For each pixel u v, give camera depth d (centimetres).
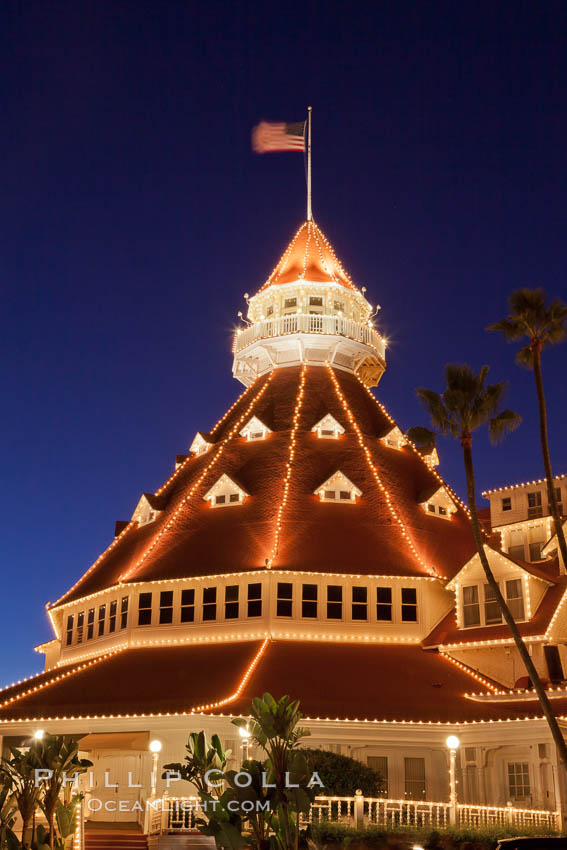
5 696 5147
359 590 4972
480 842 2675
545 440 3553
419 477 5822
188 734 4212
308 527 5147
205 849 3127
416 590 5012
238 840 2373
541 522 5359
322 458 5578
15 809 2725
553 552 5047
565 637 4531
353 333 6366
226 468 5641
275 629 4816
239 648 4756
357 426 5844
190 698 4334
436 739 4212
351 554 5047
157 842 3189
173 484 5953
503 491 5828
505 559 4747
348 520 5241
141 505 5884
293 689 4347
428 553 5212
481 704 4341
